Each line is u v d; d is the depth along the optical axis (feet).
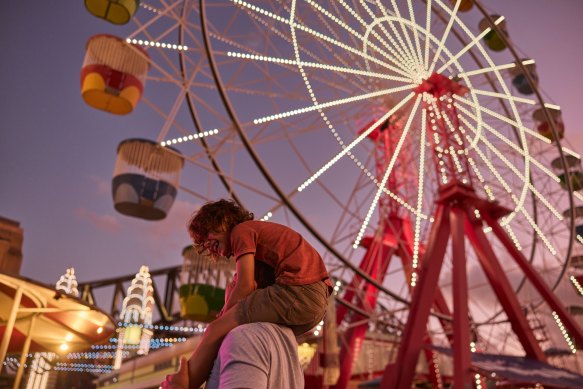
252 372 6.34
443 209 50.14
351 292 70.69
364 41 48.70
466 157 50.85
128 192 40.86
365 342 88.89
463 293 43.19
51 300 34.81
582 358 68.23
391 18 50.52
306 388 59.26
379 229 65.46
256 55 41.96
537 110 64.03
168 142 39.50
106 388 109.70
